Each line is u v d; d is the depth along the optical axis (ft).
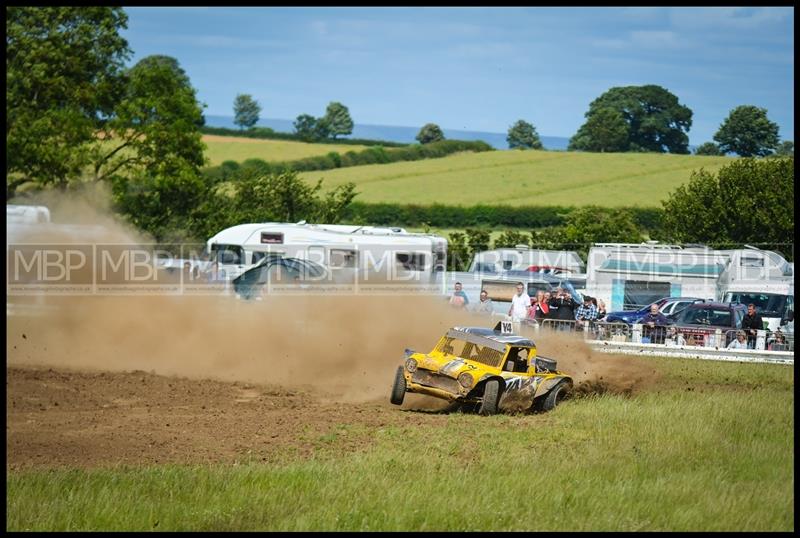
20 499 79.20
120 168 421.59
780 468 98.63
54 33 417.90
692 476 92.07
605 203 645.92
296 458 99.60
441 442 108.37
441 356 137.49
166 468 91.35
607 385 161.68
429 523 75.31
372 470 91.40
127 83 442.91
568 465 95.45
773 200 399.24
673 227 425.69
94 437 106.42
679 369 180.45
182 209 420.36
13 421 112.47
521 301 206.90
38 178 390.42
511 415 131.54
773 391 154.10
